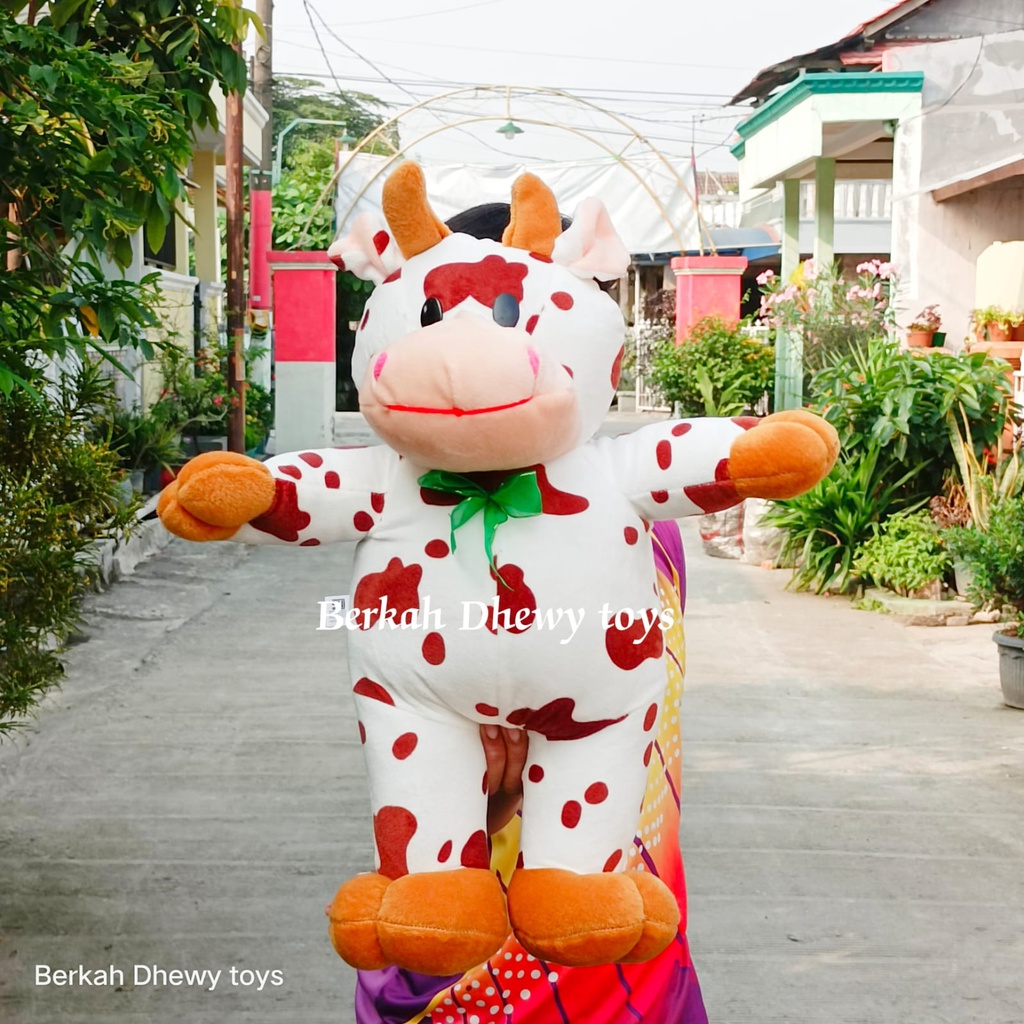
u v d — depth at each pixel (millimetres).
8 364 3277
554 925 1764
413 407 1695
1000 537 6137
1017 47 10234
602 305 1927
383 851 1833
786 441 1820
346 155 15594
